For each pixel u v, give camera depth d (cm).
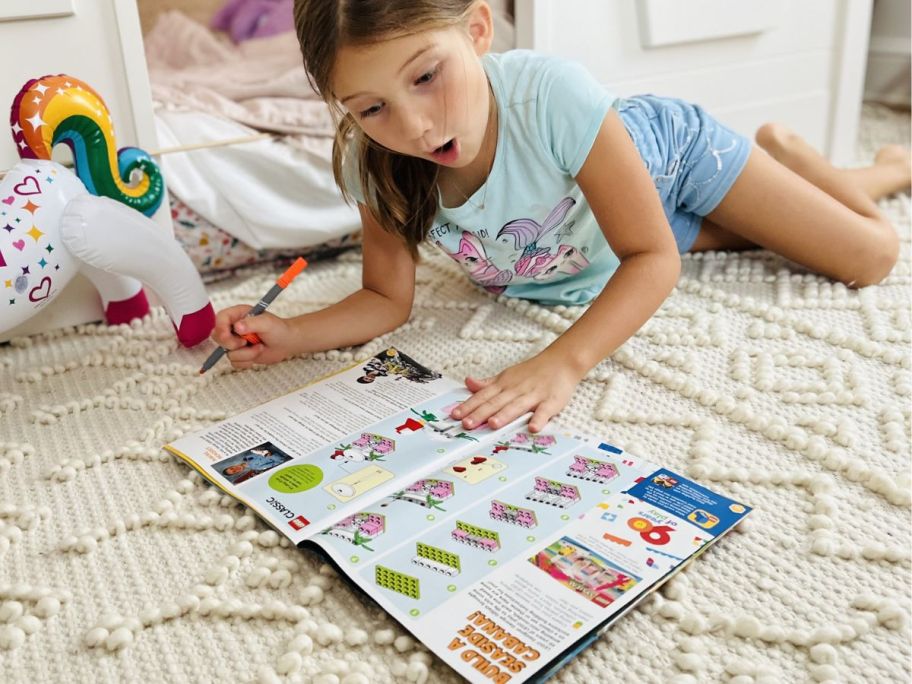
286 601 78
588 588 74
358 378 112
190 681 70
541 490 88
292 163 148
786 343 117
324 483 90
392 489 89
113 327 134
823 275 135
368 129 94
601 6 161
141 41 128
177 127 143
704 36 173
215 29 191
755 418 99
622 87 170
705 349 117
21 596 79
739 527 84
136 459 100
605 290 109
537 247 121
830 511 85
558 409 101
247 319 113
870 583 76
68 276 115
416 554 79
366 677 69
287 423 103
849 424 97
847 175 153
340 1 83
